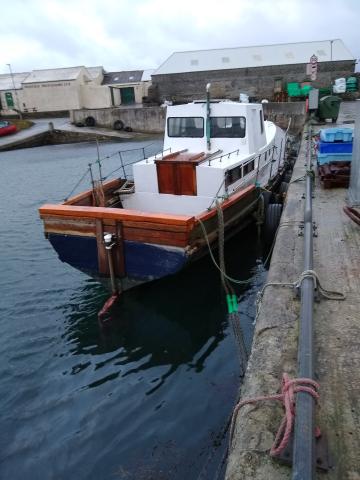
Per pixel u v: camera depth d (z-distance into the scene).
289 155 15.44
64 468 4.26
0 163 25.77
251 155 9.10
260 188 9.48
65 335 6.58
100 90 45.44
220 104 9.09
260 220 9.55
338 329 3.88
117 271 6.98
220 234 7.23
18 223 12.82
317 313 4.15
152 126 34.44
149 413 4.90
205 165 7.96
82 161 24.77
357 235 6.13
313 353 3.19
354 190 7.11
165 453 4.34
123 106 46.25
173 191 8.20
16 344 6.38
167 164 8.05
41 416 4.95
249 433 2.79
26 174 21.45
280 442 2.62
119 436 4.60
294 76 37.97
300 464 2.19
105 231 6.78
